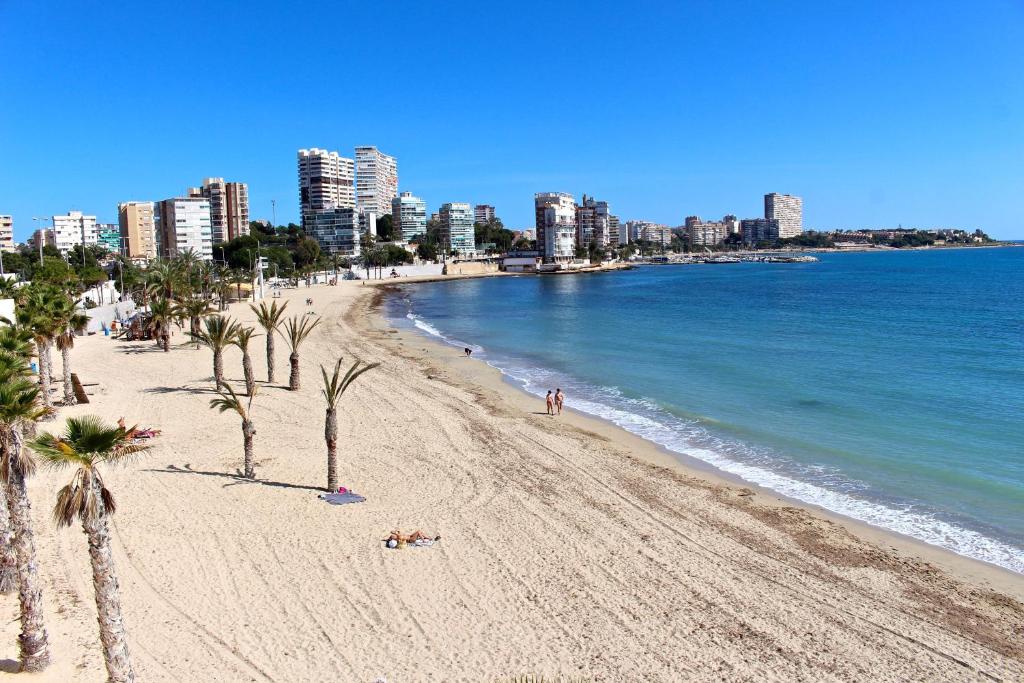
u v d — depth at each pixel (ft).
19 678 46.11
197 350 193.67
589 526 75.61
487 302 428.15
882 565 67.31
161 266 263.90
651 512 80.02
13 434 46.39
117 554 65.82
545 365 184.34
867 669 50.57
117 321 257.34
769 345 208.33
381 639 53.31
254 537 70.33
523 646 52.85
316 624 55.21
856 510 81.15
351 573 63.67
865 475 92.58
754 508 81.56
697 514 79.61
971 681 49.29
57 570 62.13
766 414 125.08
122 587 59.77
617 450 104.88
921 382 147.02
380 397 138.92
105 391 137.08
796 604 59.82
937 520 77.92
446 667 49.90
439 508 79.71
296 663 49.83
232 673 48.29
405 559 66.59
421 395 142.10
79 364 169.48
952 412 121.49
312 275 617.21
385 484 87.10
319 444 104.06
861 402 131.34
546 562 66.85
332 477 83.35
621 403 136.67
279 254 640.58
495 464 96.53
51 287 150.61
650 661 51.13
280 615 56.34
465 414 125.90
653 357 192.44
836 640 54.34
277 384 149.18
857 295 398.83
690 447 106.63
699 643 53.67
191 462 93.45
